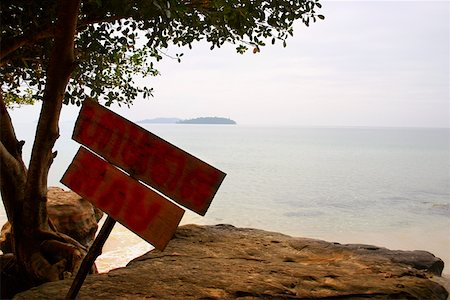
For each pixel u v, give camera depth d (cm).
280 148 18162
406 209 4419
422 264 535
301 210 4359
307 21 594
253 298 425
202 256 555
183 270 495
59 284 455
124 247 2006
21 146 681
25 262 623
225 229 684
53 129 614
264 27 621
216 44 677
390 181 6944
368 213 4194
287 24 612
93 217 949
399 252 577
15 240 634
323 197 5234
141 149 381
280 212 4250
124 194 380
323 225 3631
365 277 482
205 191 365
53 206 880
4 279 624
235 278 472
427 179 7294
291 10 577
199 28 654
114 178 385
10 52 651
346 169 9125
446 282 495
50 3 639
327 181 6894
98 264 1759
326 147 19862
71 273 628
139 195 377
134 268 502
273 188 6038
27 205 628
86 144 395
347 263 530
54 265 619
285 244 614
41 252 629
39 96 775
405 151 17162
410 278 484
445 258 2498
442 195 5428
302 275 484
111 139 389
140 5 554
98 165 391
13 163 639
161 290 437
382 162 11231
